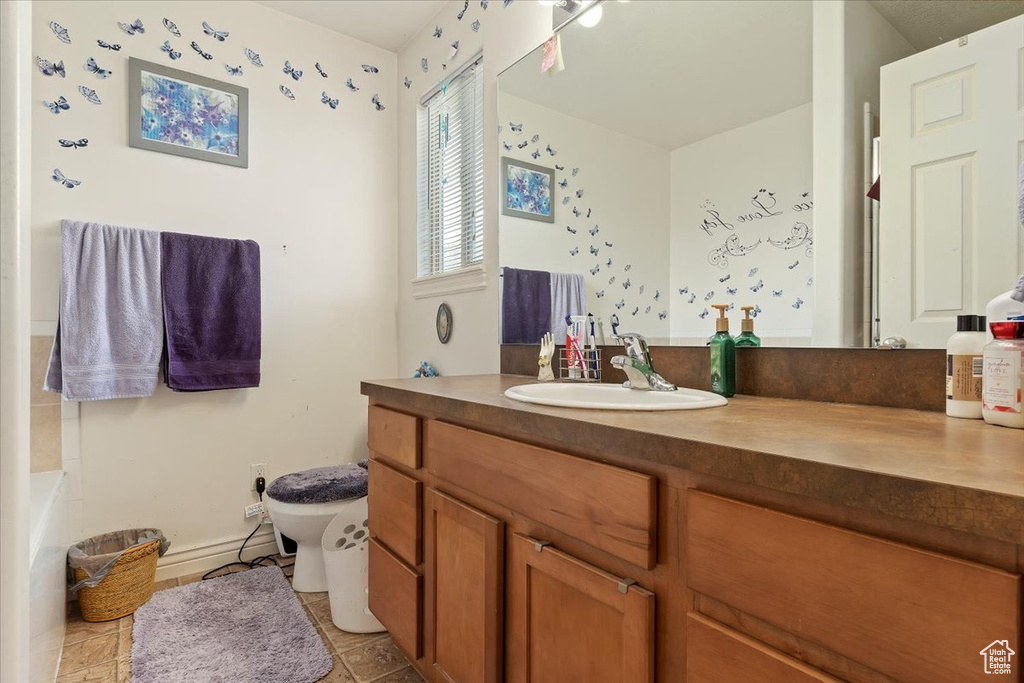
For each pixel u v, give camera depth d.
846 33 1.08
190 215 2.12
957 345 0.87
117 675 1.45
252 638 1.63
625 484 0.75
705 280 1.34
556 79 1.71
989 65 0.90
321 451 2.45
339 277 2.51
